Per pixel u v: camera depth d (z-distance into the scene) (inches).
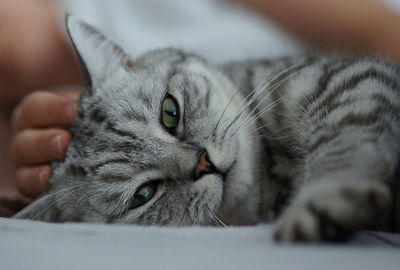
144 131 10.3
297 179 9.8
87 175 10.4
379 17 17.4
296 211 6.8
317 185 7.2
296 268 5.1
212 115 10.5
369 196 6.6
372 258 5.7
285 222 6.7
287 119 10.5
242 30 17.6
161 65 11.4
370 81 9.6
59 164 11.0
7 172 17.4
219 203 10.0
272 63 11.9
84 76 11.6
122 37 16.9
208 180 9.8
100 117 10.9
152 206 10.0
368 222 6.7
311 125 9.7
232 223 10.6
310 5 17.2
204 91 10.8
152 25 17.8
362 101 9.2
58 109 11.7
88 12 16.8
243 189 10.3
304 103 10.2
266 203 10.7
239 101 11.2
